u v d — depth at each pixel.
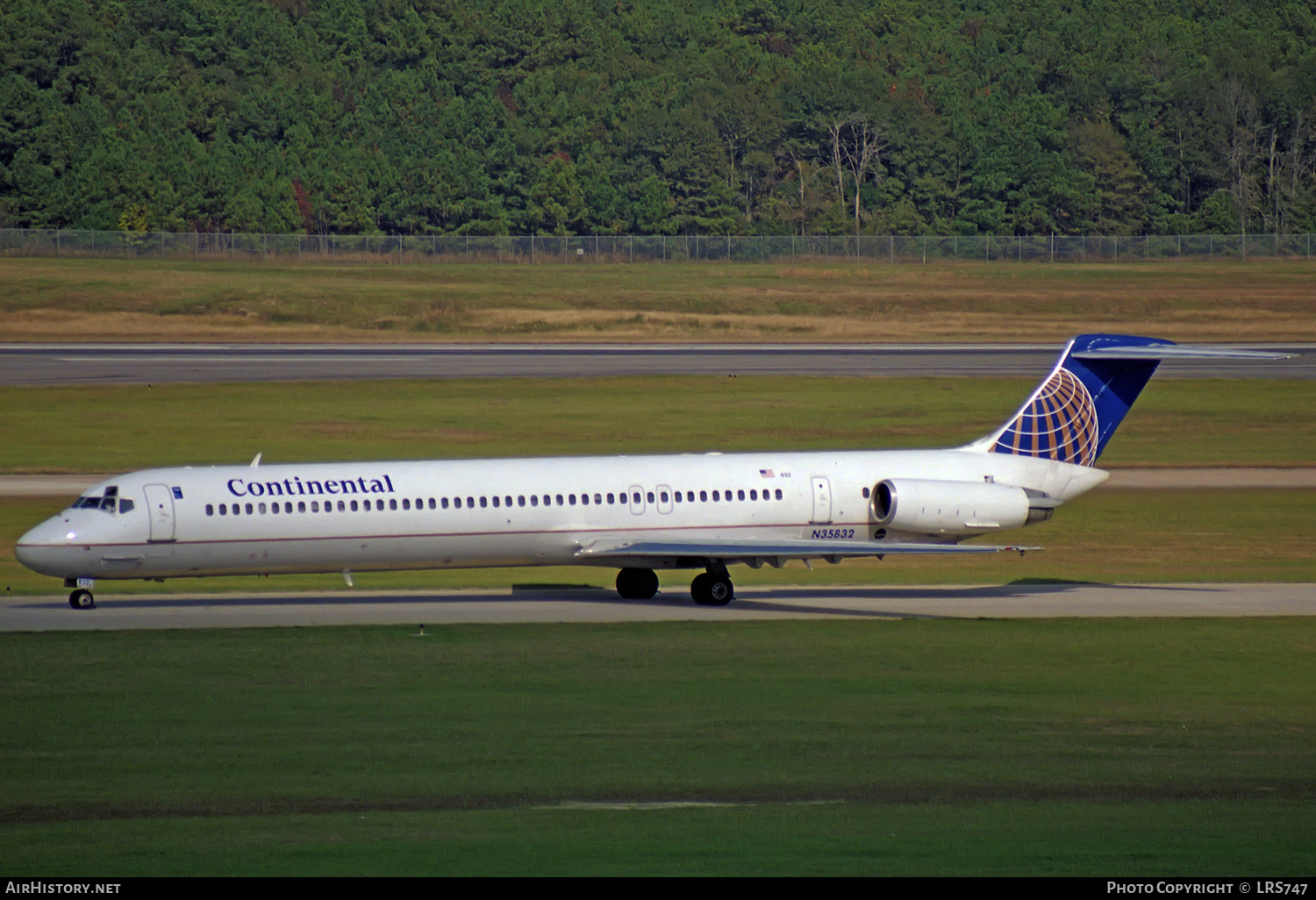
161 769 96.31
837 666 130.88
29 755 99.50
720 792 91.62
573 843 80.56
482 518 157.38
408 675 125.19
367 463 159.88
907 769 97.38
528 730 107.25
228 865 76.38
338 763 97.94
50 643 137.50
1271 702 118.75
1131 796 91.31
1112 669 130.62
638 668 128.75
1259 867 76.94
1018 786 93.56
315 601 165.12
